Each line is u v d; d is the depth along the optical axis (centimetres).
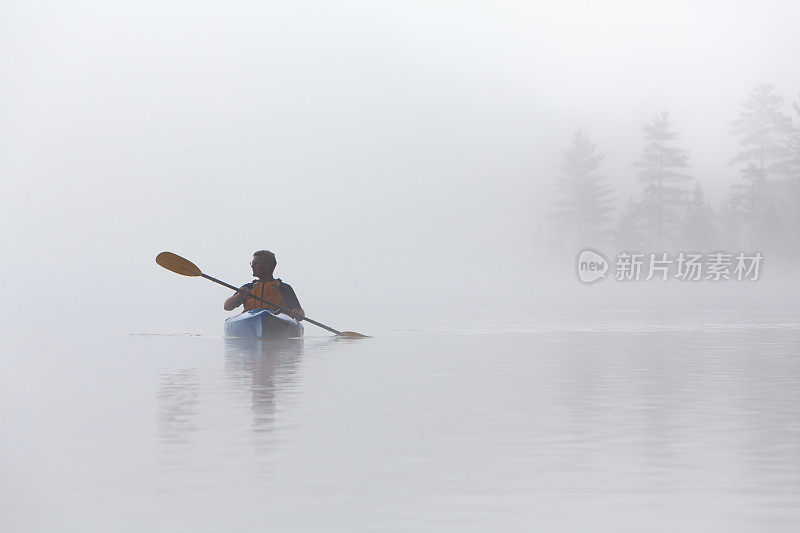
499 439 1443
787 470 1209
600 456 1308
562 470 1216
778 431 1505
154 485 1134
